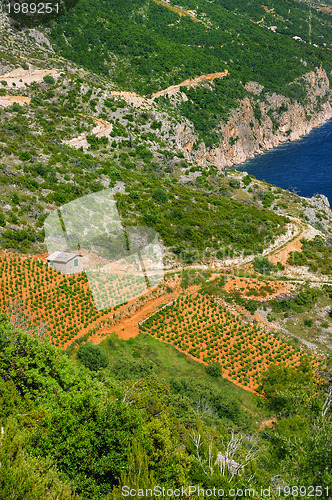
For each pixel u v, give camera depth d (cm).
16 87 10488
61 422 1802
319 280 6050
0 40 12712
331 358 4425
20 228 4484
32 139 7094
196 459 1886
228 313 4822
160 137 12812
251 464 2033
